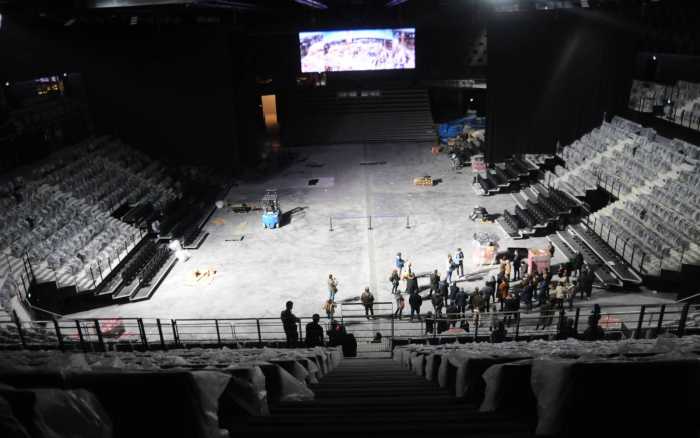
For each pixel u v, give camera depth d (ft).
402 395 18.01
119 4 82.33
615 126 107.34
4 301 59.06
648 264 70.08
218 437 7.91
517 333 51.13
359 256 83.05
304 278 77.41
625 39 107.45
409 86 157.38
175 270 81.71
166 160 124.47
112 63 119.96
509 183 107.14
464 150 131.34
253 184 119.34
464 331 56.44
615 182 89.51
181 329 65.46
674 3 91.25
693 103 93.09
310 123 151.23
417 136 147.02
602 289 69.56
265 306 70.64
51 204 84.23
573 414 7.86
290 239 90.43
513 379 10.93
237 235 93.04
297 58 156.25
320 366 30.76
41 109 107.45
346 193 110.42
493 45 113.50
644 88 106.52
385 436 10.05
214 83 121.60
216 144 125.90
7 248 71.77
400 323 65.46
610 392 7.78
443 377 20.48
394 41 142.51
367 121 151.02
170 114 124.16
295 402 15.84
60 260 73.87
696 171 78.54
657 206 76.38
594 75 112.06
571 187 97.71
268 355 29.14
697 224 69.97
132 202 98.58
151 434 6.90
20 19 96.58
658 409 7.63
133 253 84.69
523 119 117.91
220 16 141.69
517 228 86.69
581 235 82.17
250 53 139.23
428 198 105.60
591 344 28.04
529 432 9.47
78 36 116.57
